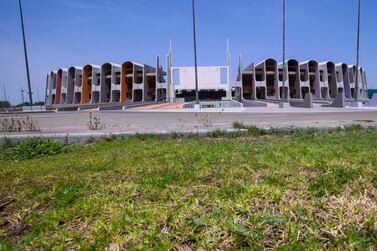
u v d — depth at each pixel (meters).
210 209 2.74
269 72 79.06
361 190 2.99
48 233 2.50
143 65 79.31
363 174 3.50
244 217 2.54
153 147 6.74
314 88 81.06
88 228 2.54
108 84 83.88
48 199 3.34
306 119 14.32
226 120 14.90
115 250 2.15
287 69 77.06
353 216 2.42
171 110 31.77
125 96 81.69
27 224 2.74
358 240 2.05
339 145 5.85
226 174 3.87
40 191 3.66
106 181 3.91
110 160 5.34
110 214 2.76
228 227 2.32
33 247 2.27
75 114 26.33
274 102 52.03
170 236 2.27
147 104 51.12
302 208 2.60
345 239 2.09
